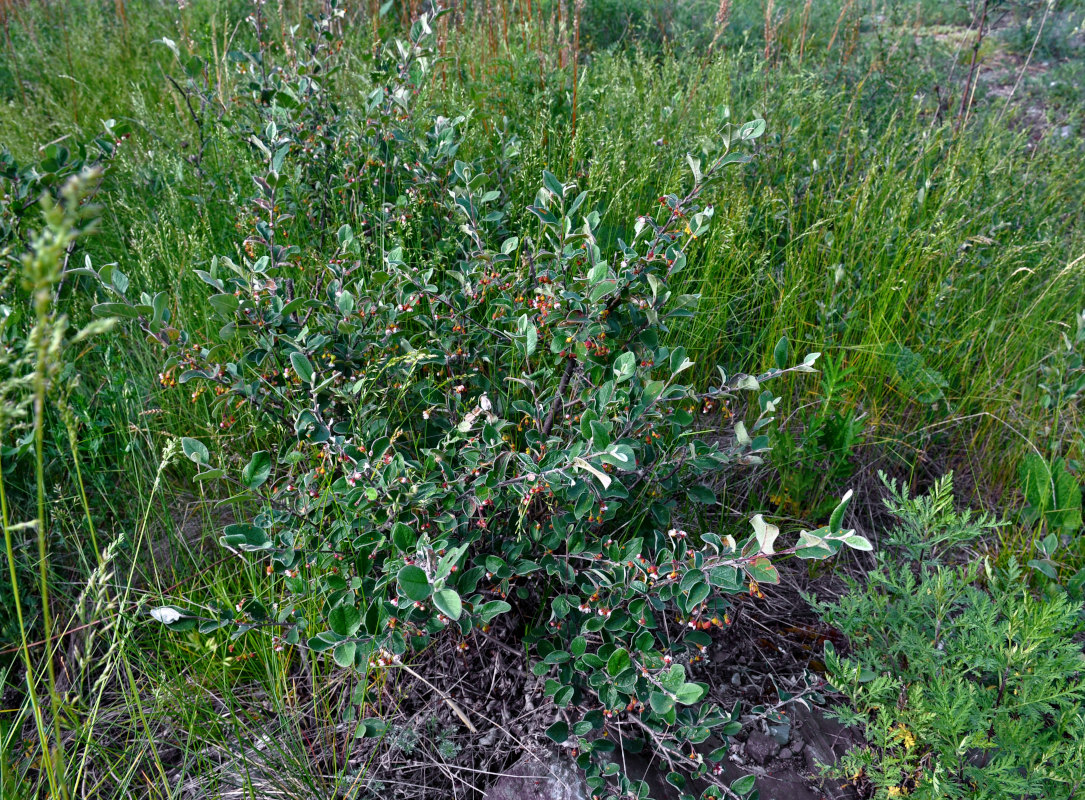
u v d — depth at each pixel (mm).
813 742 2012
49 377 1070
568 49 4664
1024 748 1762
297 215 3055
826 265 3352
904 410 3164
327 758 1920
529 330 1949
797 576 2551
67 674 2121
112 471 2500
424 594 1364
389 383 2260
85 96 4906
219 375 1995
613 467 2025
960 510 2895
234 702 2002
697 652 2146
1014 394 3291
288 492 1975
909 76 5434
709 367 3094
